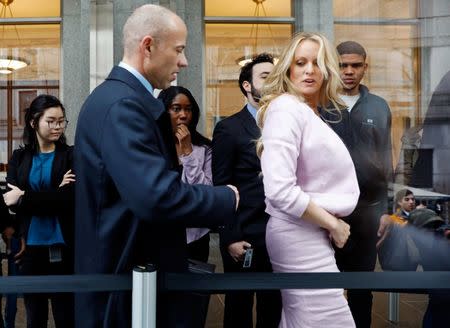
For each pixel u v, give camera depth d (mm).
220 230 2855
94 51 3906
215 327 3010
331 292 2070
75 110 5020
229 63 5020
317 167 2059
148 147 1715
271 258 2178
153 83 1905
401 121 3863
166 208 1674
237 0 5113
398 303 3064
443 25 4059
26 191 2959
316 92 2189
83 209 1862
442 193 2898
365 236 2801
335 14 4527
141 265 1850
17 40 5543
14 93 5477
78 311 1944
